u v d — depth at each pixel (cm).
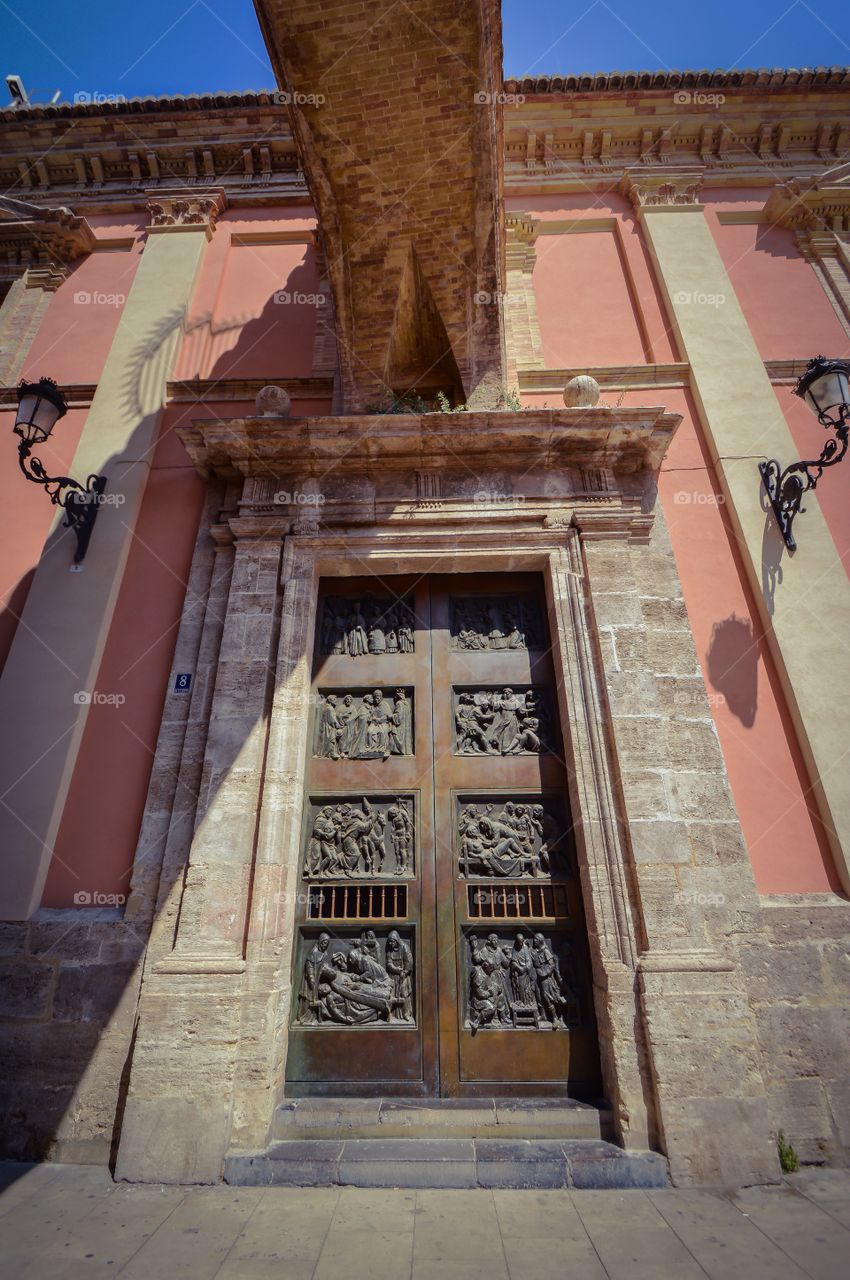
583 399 594
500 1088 441
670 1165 382
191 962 432
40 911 484
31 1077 434
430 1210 348
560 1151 393
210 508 629
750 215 852
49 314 819
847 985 445
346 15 491
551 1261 294
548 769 529
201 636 564
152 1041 413
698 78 877
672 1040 408
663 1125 390
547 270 811
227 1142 391
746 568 596
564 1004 461
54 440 707
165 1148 389
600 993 441
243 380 715
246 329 782
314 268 829
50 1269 286
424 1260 295
